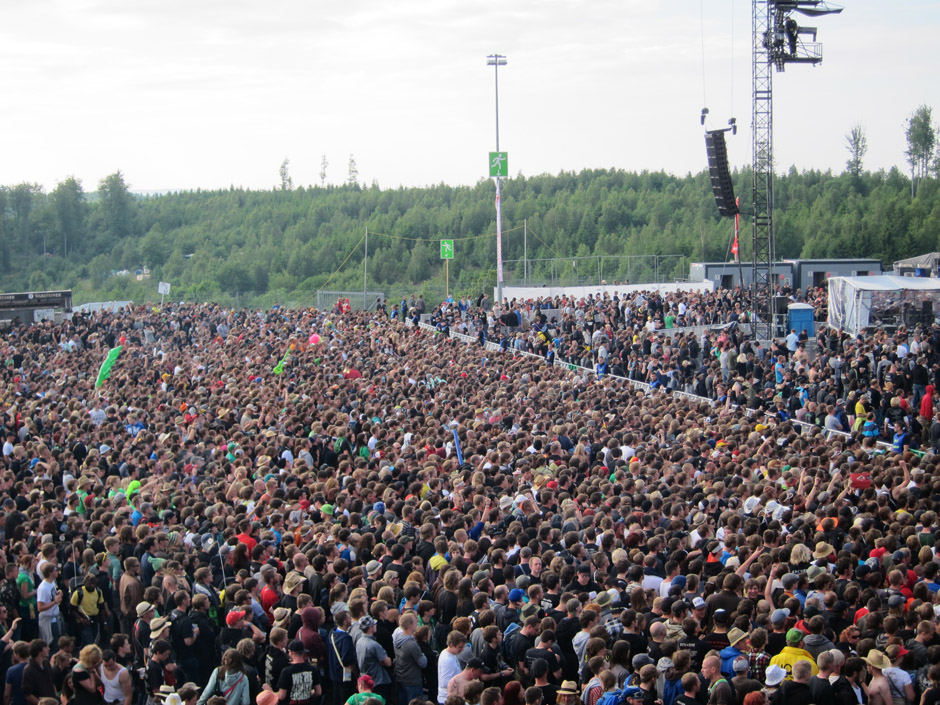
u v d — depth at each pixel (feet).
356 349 121.70
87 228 444.96
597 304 154.92
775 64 139.85
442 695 31.76
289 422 69.31
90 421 69.97
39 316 165.99
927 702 30.14
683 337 115.24
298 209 448.65
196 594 36.68
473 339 142.41
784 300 151.43
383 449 63.16
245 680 31.86
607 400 82.02
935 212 336.49
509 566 37.50
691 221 363.76
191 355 119.96
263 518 46.73
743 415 79.66
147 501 48.78
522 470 55.93
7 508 47.83
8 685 32.78
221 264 366.43
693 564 39.04
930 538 44.29
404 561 40.73
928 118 453.17
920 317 129.39
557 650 32.40
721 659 31.76
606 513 46.29
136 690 37.19
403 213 434.30
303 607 34.99
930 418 87.40
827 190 395.96
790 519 50.21
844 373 100.73
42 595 40.47
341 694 34.27
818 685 29.89
